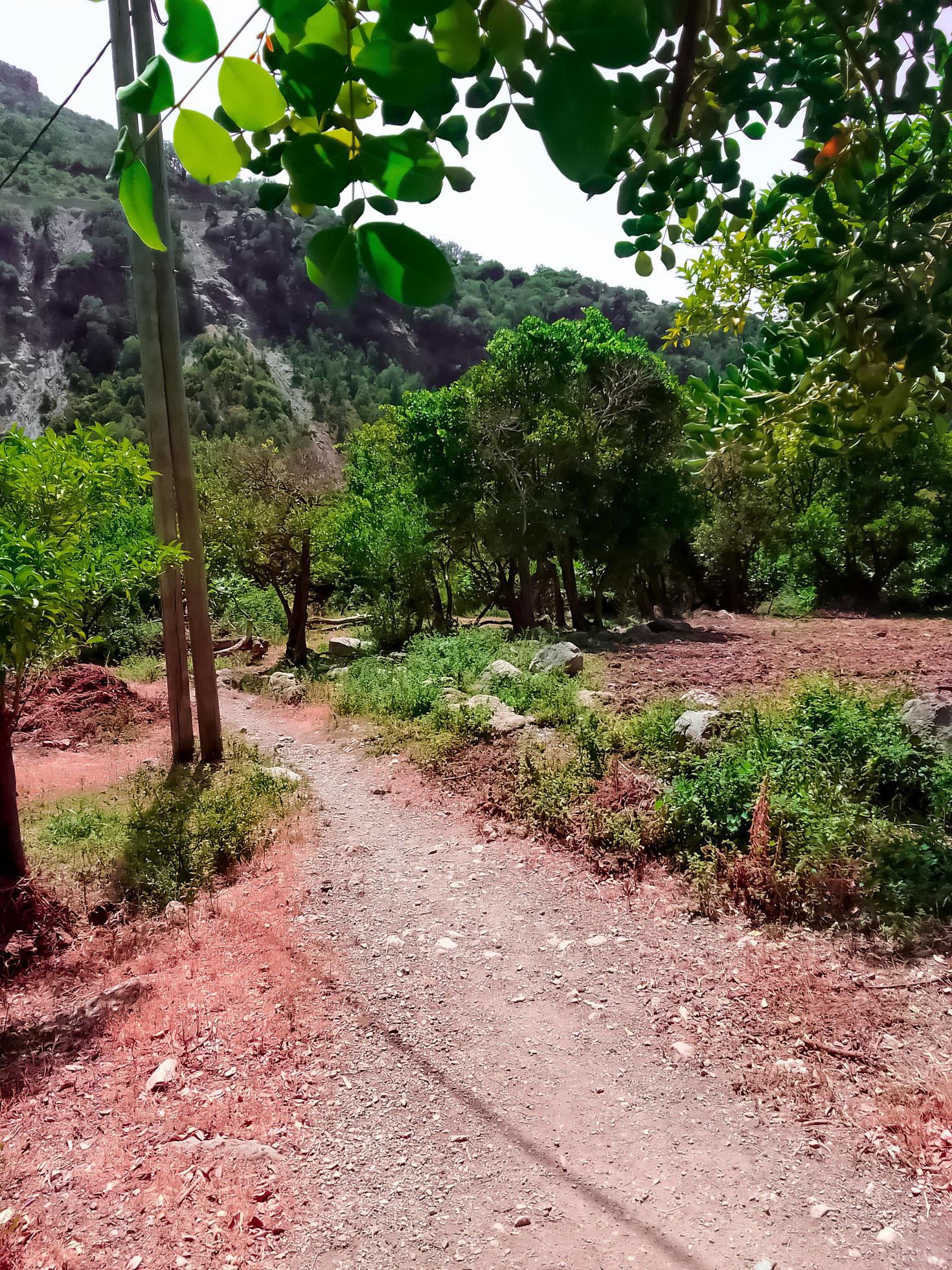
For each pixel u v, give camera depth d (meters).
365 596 25.33
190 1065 4.75
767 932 5.66
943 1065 4.18
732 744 8.30
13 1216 3.62
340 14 0.67
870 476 25.94
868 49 0.88
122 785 10.87
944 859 5.95
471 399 22.06
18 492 6.48
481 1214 3.58
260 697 18.03
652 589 28.44
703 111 0.92
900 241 0.97
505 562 23.75
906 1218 3.36
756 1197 3.56
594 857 7.13
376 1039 4.95
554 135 0.64
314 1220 3.58
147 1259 3.36
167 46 0.68
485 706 11.27
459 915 6.52
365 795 9.71
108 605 23.03
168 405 11.30
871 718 8.08
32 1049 5.08
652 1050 4.65
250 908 6.85
